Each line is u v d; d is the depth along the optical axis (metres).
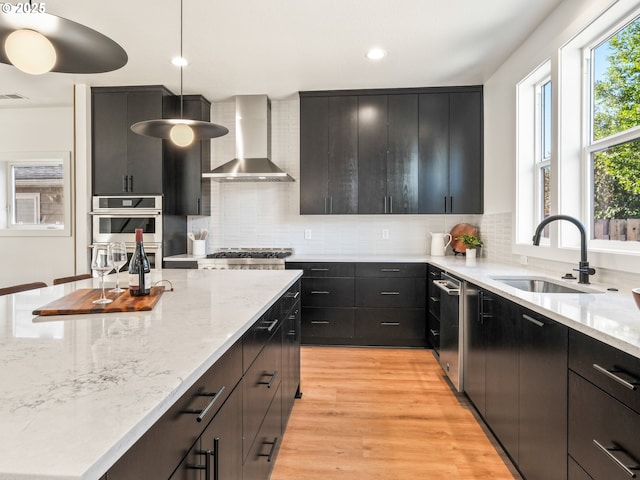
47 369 0.85
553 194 2.54
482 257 3.93
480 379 2.33
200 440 0.94
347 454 2.01
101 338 1.08
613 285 2.00
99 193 3.93
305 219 4.41
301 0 2.40
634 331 1.15
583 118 2.40
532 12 2.56
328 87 3.94
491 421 2.15
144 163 3.89
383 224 4.35
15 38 1.26
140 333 1.13
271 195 4.43
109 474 0.58
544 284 2.40
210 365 0.94
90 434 0.58
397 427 2.28
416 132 3.96
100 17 2.57
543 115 3.03
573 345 1.33
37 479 0.49
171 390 0.74
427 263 3.74
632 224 2.02
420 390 2.79
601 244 2.24
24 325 1.23
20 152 4.69
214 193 4.48
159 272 2.59
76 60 1.50
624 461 1.07
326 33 2.82
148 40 2.90
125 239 3.89
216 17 2.58
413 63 3.36
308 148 4.05
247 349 1.34
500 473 1.86
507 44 3.02
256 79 3.70
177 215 4.19
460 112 3.92
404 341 3.80
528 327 1.68
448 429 2.26
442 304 3.12
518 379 1.79
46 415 0.64
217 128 2.30
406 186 3.97
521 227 3.12
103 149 3.91
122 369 0.85
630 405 1.05
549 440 1.49
